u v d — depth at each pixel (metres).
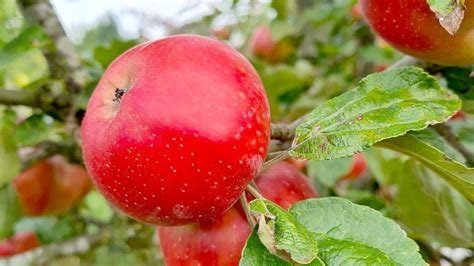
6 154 0.53
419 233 0.48
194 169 0.30
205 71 0.31
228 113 0.30
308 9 0.91
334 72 0.79
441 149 0.38
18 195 0.59
